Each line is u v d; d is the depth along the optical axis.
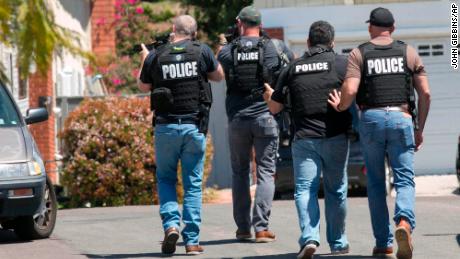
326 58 25.86
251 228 33.16
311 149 25.62
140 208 45.47
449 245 28.97
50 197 33.09
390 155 25.39
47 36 28.16
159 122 27.11
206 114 27.22
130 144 49.16
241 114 29.62
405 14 61.06
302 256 25.17
